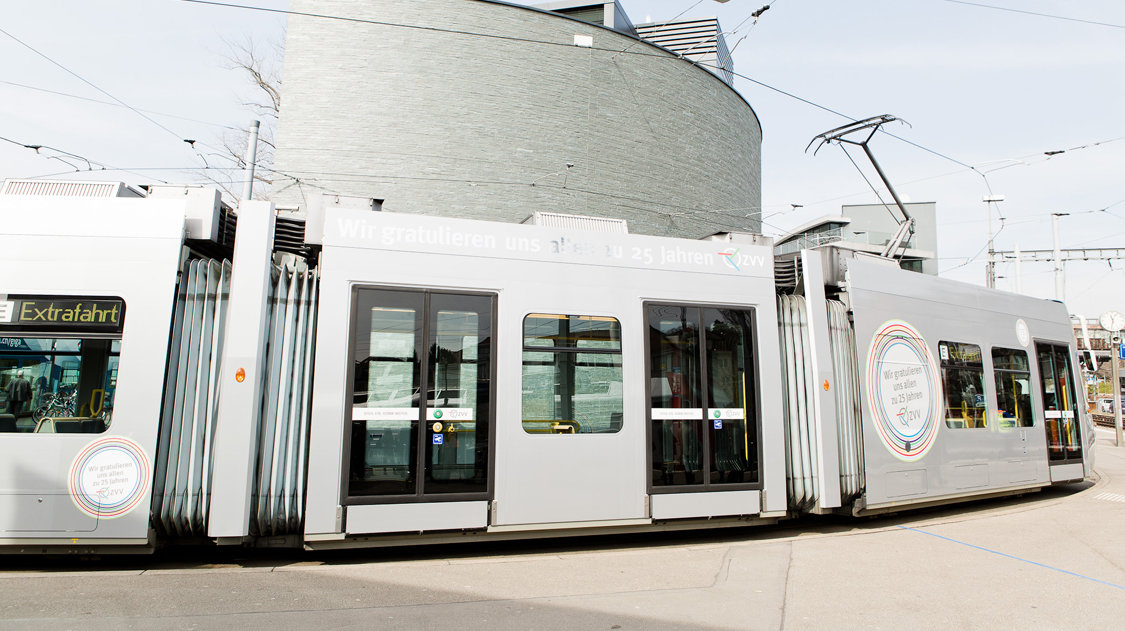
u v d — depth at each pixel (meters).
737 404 7.74
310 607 4.96
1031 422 11.13
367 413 6.35
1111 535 8.36
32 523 5.74
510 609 5.07
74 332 5.98
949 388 9.76
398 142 17.67
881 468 8.61
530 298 7.04
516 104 18.58
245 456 6.02
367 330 6.47
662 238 7.73
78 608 4.79
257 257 6.30
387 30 17.86
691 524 7.45
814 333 8.30
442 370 6.63
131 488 5.87
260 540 6.23
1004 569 6.61
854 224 41.66
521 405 6.84
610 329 7.31
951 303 10.13
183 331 6.19
